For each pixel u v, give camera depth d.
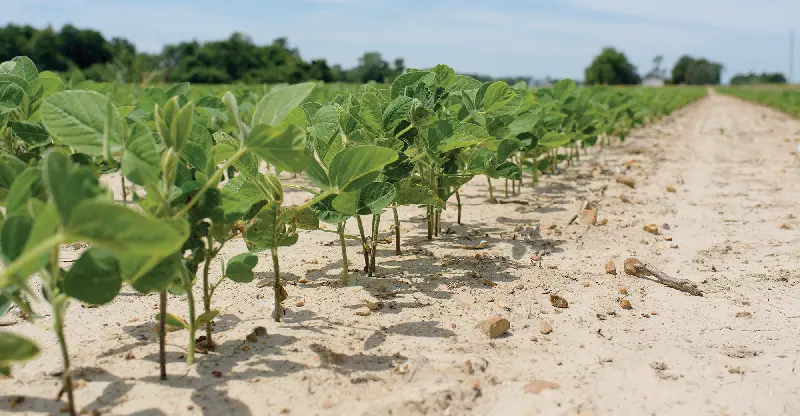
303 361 2.24
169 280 1.79
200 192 1.81
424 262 3.61
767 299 3.10
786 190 6.26
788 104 24.23
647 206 5.43
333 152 2.85
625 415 1.97
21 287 1.51
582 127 7.13
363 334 2.53
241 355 2.27
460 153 3.58
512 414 1.96
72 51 87.31
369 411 1.92
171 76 77.75
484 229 4.51
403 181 3.05
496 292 3.12
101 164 3.20
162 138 1.77
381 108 3.06
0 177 1.92
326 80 72.75
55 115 1.71
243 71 83.19
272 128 1.78
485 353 2.39
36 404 1.87
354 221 4.77
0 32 82.50
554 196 5.92
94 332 2.44
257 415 1.87
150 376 2.07
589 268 3.60
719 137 13.14
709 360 2.39
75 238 1.28
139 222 1.28
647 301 3.08
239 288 3.06
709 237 4.38
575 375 2.23
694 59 151.75
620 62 106.69
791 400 2.07
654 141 12.27
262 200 2.41
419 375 2.18
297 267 3.47
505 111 3.31
